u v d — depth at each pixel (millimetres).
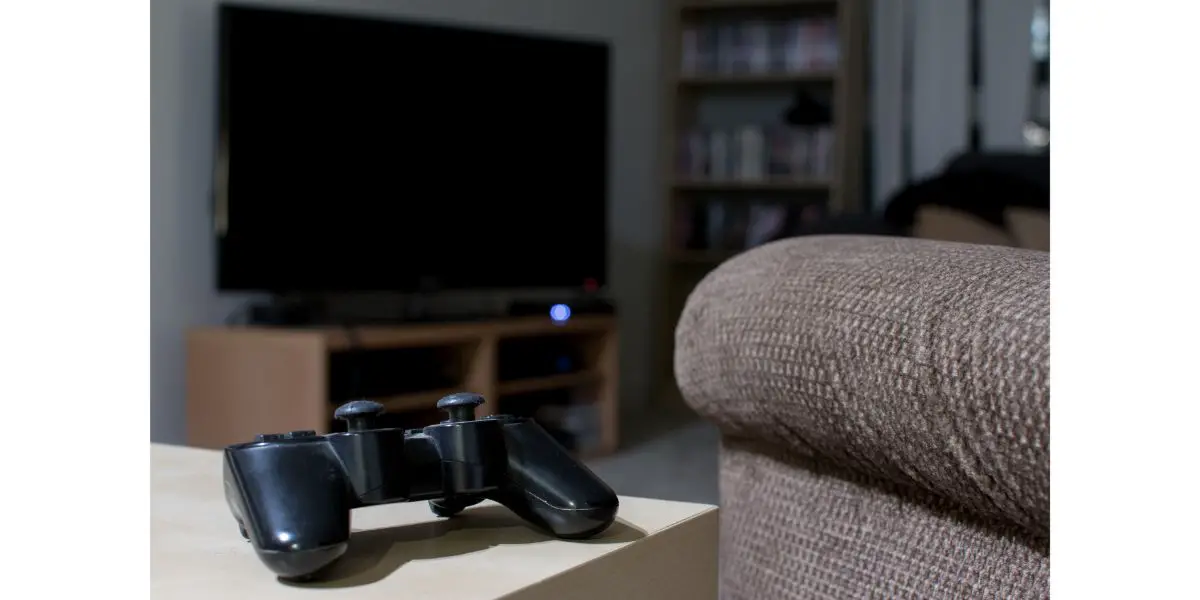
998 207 2625
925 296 702
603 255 3959
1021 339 626
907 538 790
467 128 3586
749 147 4961
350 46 3287
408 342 3039
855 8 4883
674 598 662
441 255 3529
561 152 3836
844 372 734
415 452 602
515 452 628
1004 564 717
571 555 583
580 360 3928
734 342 842
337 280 3281
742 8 5141
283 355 2811
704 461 3650
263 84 3113
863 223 2766
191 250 3072
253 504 538
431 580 535
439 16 3932
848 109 4793
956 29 4961
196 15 3080
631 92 4926
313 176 3219
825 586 854
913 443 698
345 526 542
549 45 3789
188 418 2951
